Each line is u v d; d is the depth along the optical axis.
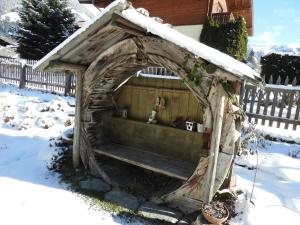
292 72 14.95
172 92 5.31
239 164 5.70
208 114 3.83
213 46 16.39
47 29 18.58
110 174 5.21
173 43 3.52
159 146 5.43
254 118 8.11
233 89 3.76
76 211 3.89
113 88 5.49
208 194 3.84
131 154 5.23
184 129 5.01
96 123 5.52
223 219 3.58
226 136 3.80
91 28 3.83
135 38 4.19
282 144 6.84
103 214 3.89
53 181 4.75
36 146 6.48
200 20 17.45
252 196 4.31
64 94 12.54
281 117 7.63
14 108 9.66
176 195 4.17
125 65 4.63
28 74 14.03
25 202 3.96
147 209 4.14
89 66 4.86
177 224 3.83
